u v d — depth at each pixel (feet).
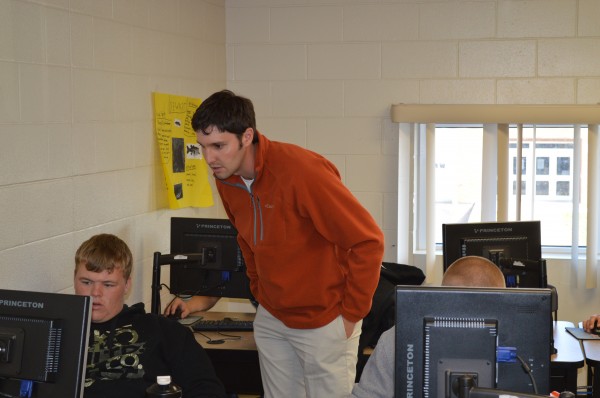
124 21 11.47
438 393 5.46
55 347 5.89
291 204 8.00
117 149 11.32
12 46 8.77
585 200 15.20
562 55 14.99
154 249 12.69
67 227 9.96
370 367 6.77
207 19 14.97
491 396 5.09
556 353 10.11
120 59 11.37
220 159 7.67
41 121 9.34
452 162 15.72
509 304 5.43
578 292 15.23
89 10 10.44
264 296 8.79
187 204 13.66
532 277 11.14
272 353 8.87
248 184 8.24
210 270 11.35
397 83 15.53
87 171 10.44
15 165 8.83
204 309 11.66
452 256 11.03
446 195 15.80
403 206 15.49
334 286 8.38
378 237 8.04
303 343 8.50
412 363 5.49
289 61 15.89
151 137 12.49
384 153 15.69
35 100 9.21
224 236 11.21
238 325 11.15
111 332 8.32
